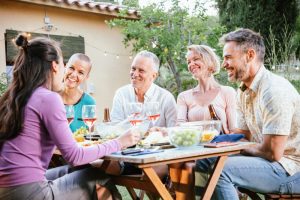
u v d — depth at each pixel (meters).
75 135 2.99
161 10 8.36
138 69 3.66
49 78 2.29
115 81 9.13
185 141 2.32
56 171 2.76
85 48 8.66
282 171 2.62
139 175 2.68
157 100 3.70
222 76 7.52
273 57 6.82
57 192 2.23
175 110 3.68
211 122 2.61
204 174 2.67
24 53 2.28
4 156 2.16
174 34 8.18
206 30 8.45
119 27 9.15
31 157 2.16
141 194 3.56
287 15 9.55
